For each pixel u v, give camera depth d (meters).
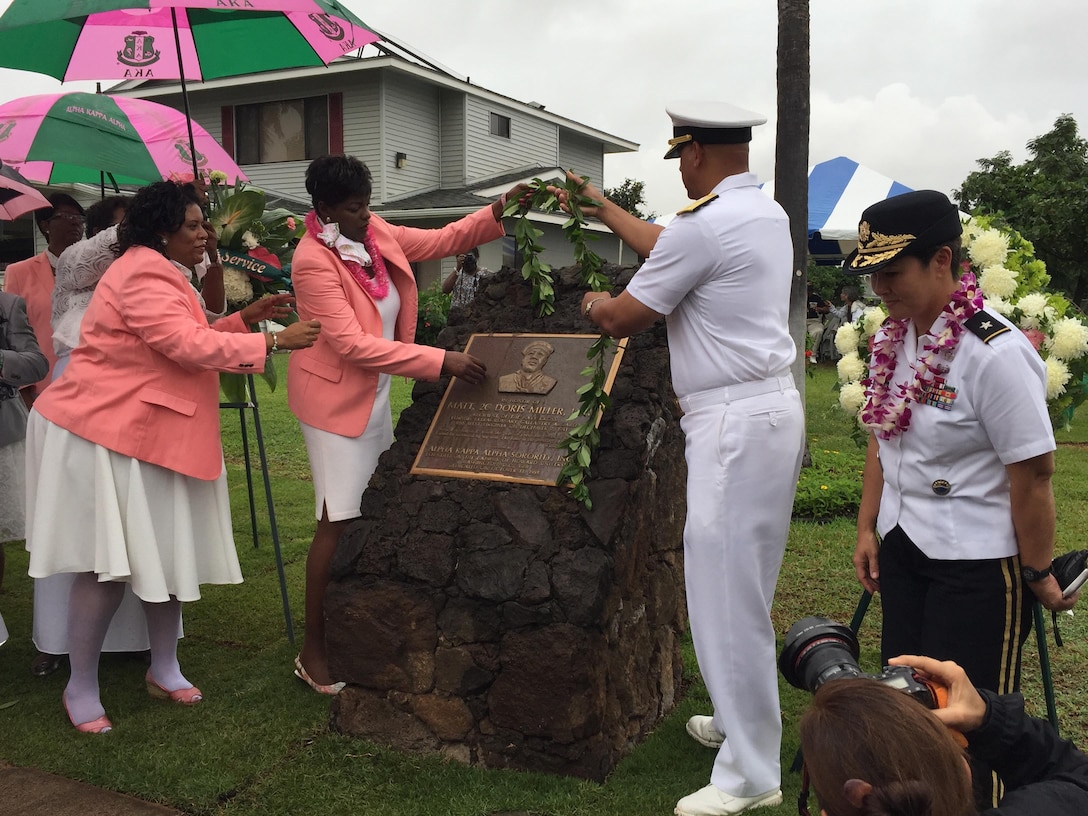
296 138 17.67
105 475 3.16
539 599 2.91
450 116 18.30
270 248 4.78
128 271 3.20
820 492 6.18
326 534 3.52
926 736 1.17
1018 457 2.17
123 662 4.06
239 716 3.43
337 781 2.95
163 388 3.26
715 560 2.69
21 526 4.29
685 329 2.75
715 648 2.72
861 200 12.38
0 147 4.82
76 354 3.27
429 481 3.31
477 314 3.76
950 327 2.24
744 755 2.71
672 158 2.87
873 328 3.70
